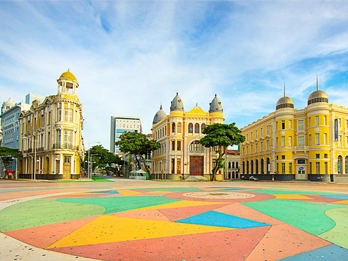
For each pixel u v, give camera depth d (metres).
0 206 15.02
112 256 7.06
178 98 68.25
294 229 9.61
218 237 8.62
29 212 13.03
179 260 6.79
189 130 67.19
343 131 61.28
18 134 72.19
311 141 60.81
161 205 15.10
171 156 66.06
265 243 8.04
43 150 56.12
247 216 11.80
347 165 61.31
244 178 79.75
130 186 34.03
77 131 55.31
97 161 89.62
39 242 8.21
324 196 20.61
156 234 8.98
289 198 18.91
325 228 9.77
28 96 77.69
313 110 60.56
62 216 11.98
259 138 74.69
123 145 70.31
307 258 6.90
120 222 10.70
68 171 53.09
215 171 61.59
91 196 20.17
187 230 9.45
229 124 58.84
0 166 77.19
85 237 8.68
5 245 7.95
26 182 44.81
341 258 6.90
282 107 65.81
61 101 52.69
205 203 15.77
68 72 55.62
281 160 64.19
